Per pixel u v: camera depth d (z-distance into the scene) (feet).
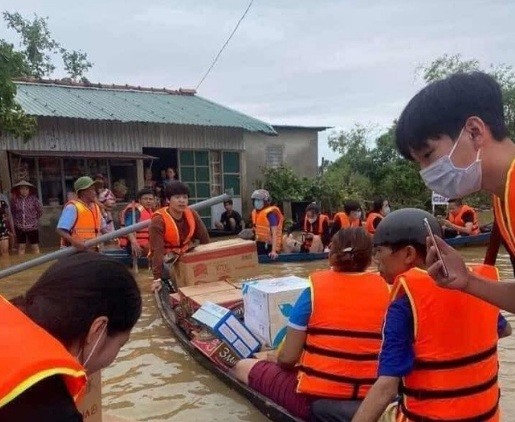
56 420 3.17
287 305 11.87
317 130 55.67
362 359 8.36
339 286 8.52
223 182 49.42
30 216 36.32
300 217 50.49
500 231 4.81
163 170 48.44
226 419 10.23
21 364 3.09
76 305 3.83
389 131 62.95
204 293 14.84
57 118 40.73
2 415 3.06
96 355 4.04
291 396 9.33
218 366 12.17
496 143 4.56
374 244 6.82
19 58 33.60
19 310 3.70
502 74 58.49
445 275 5.12
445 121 4.58
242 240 17.56
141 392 11.69
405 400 6.25
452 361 5.91
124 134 43.88
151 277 25.13
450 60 62.49
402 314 6.01
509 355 13.69
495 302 5.16
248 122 49.11
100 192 36.70
